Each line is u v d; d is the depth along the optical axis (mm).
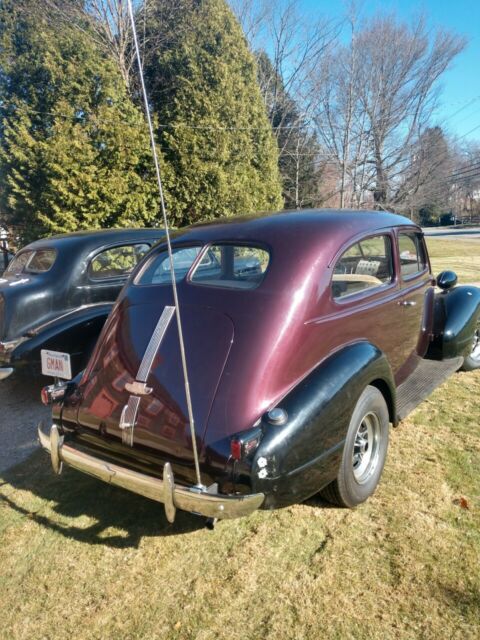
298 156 22797
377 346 3314
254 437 2252
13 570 2615
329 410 2479
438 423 3990
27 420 4641
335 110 24656
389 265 3654
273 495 2303
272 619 2217
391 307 3494
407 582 2365
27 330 4695
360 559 2535
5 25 10180
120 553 2711
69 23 12219
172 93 12516
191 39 11977
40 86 10016
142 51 14297
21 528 2961
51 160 9250
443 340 4445
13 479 3555
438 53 25453
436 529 2715
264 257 2842
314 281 2711
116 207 9945
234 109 12039
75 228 9562
